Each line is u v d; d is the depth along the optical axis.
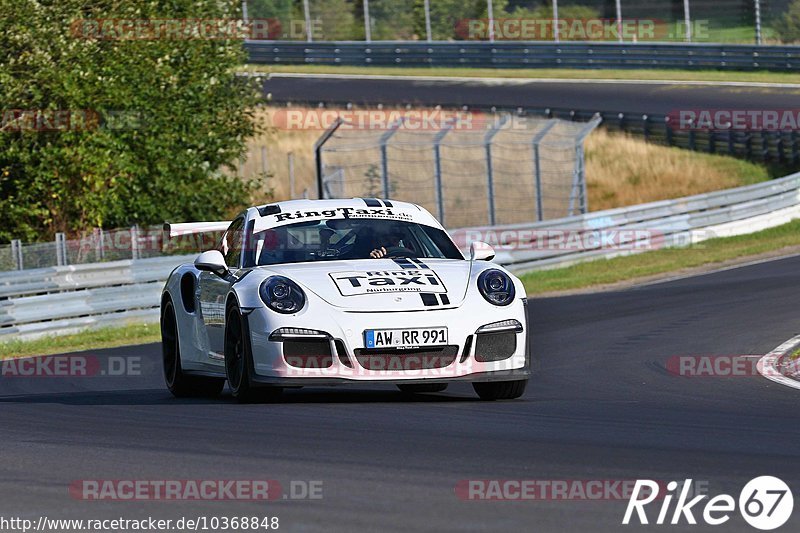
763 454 18.36
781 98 131.00
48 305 56.00
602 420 22.81
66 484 16.89
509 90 143.00
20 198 73.31
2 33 70.88
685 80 144.12
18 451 20.39
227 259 30.08
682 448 18.98
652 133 129.12
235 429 22.11
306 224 29.02
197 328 30.47
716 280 66.94
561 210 108.88
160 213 77.94
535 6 168.00
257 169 120.50
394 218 29.58
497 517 13.97
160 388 35.81
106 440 21.38
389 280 25.95
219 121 83.56
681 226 88.81
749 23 160.75
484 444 19.53
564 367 35.62
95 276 58.81
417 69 158.88
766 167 121.75
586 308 55.97
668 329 45.19
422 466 17.47
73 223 75.44
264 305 25.42
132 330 57.56
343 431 21.39
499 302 25.89
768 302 52.78
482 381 25.41
